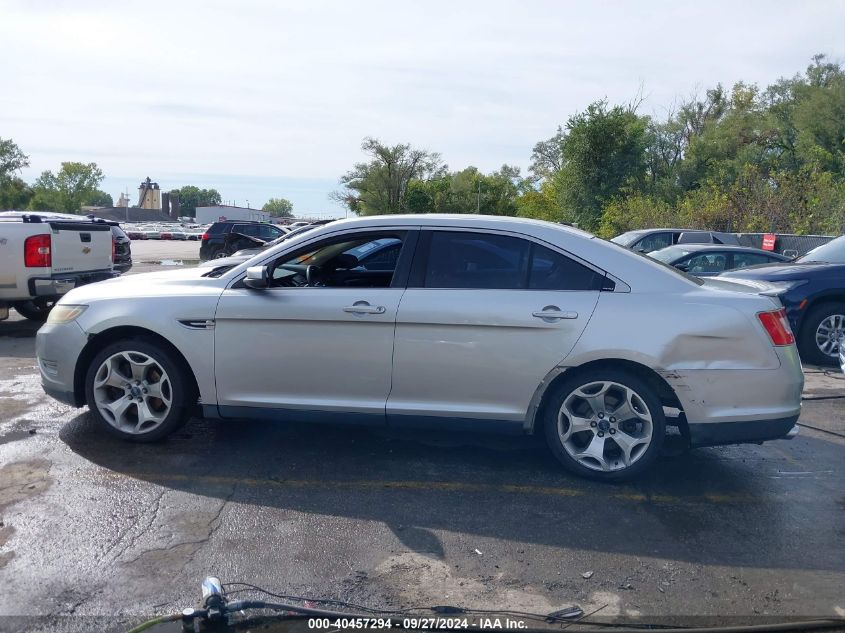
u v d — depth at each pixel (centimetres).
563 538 405
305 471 495
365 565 373
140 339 523
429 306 476
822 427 619
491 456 529
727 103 3806
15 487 459
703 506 451
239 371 503
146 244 4906
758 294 476
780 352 461
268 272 509
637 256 485
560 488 473
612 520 429
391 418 492
